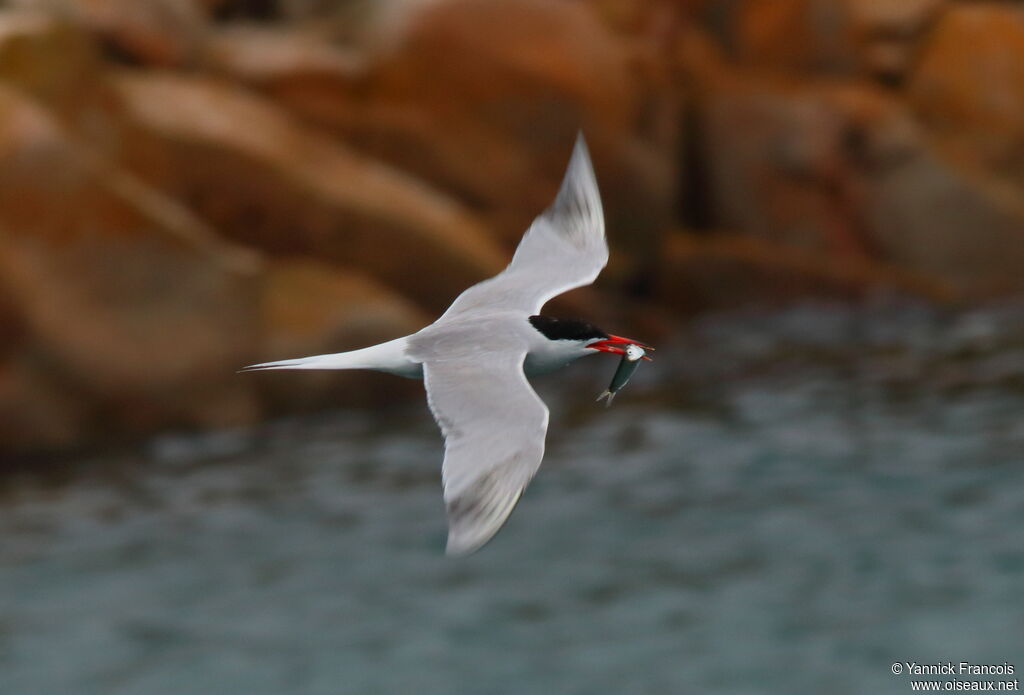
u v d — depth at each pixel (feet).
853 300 80.69
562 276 26.55
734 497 48.21
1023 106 87.40
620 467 52.37
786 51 90.84
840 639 36.96
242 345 60.54
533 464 18.38
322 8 82.12
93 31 70.64
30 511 50.11
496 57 78.18
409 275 68.44
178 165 66.54
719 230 86.69
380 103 77.15
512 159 78.54
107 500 50.90
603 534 45.21
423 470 53.01
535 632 38.22
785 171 85.20
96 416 58.08
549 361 24.14
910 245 84.53
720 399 61.98
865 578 40.63
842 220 85.10
